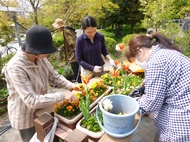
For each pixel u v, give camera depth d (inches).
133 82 59.6
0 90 120.0
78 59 78.9
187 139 36.3
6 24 140.5
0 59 136.6
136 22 345.7
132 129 34.9
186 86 34.4
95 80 62.9
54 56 172.9
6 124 95.7
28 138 50.3
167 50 37.4
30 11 161.8
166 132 39.4
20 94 40.8
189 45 167.8
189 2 191.3
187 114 35.4
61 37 189.8
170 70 34.2
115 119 31.2
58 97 42.7
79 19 210.2
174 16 183.8
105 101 34.7
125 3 318.3
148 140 72.4
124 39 216.4
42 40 38.0
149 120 84.3
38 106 40.8
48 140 36.3
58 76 55.1
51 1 170.1
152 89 34.7
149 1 184.2
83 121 40.3
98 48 79.0
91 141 37.0
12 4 152.5
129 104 37.1
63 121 40.6
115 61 61.3
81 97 47.0
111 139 34.4
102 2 203.6
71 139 31.3
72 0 182.2
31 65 43.9
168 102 37.1
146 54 38.7
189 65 35.4
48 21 179.5
